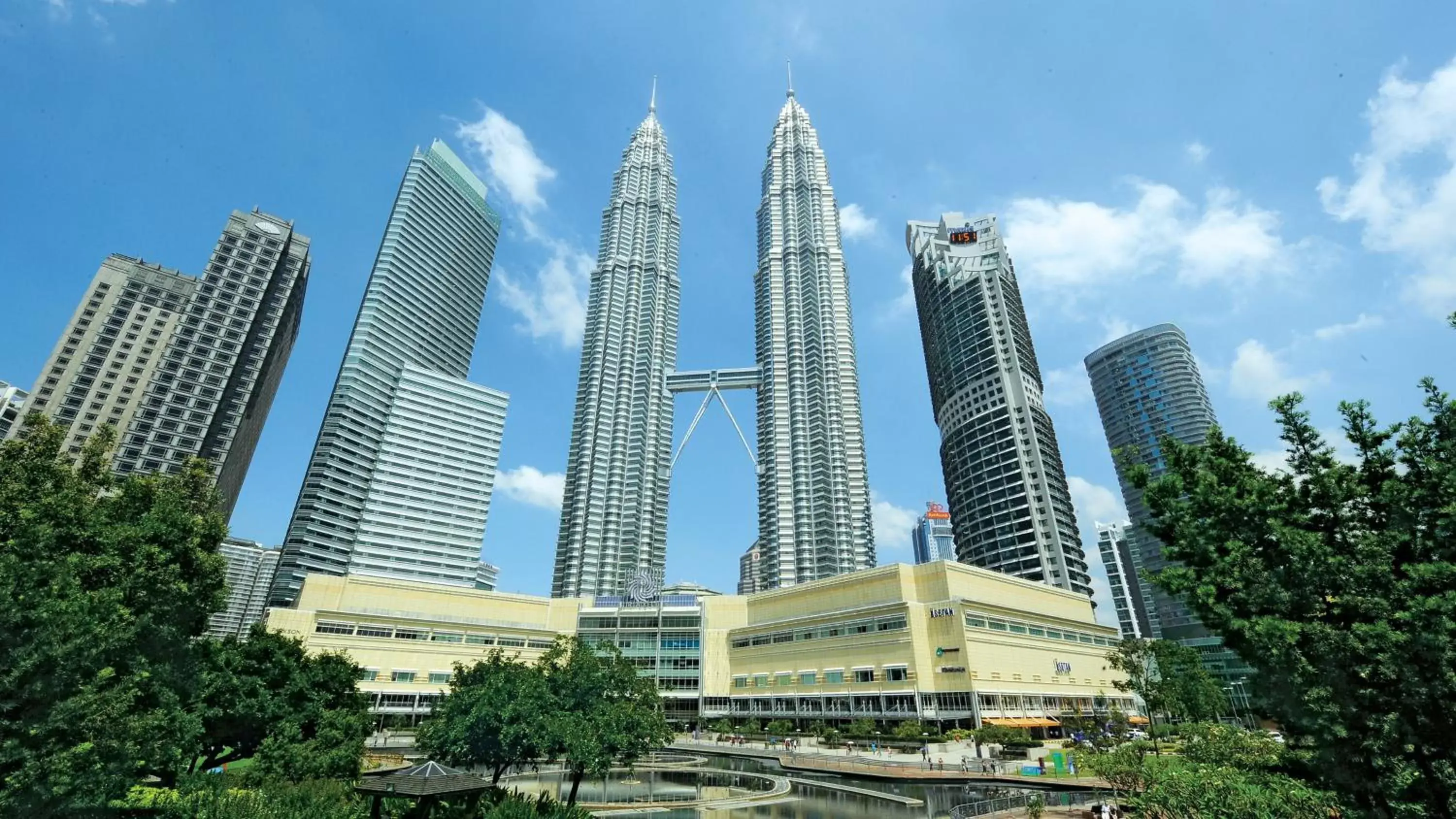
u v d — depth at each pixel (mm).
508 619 113812
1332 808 16828
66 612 17203
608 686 33094
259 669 36906
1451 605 14039
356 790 23703
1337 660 15016
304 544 170000
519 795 25953
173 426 154875
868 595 92938
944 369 194500
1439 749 14047
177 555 26891
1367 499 18453
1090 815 29406
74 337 152125
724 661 109875
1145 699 55469
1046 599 106188
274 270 182875
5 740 15555
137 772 23422
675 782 48188
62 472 26234
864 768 51906
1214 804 18328
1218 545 20328
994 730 64562
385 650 99812
